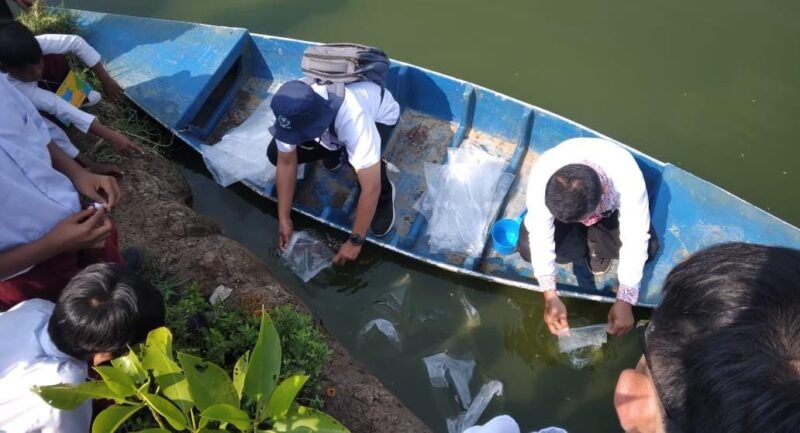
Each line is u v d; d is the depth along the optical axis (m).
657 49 4.40
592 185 2.51
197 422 1.99
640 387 0.94
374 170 2.95
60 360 1.94
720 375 0.73
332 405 2.64
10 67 2.74
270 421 1.97
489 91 3.58
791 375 0.71
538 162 2.86
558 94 4.24
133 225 3.25
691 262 0.85
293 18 4.71
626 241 2.74
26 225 2.12
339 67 2.92
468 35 4.59
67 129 3.53
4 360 1.93
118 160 3.52
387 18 4.71
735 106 4.10
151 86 3.80
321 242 3.47
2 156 2.04
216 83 3.78
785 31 4.44
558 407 3.05
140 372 1.85
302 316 2.66
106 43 4.03
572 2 4.74
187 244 3.20
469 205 3.47
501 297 3.33
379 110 3.13
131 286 1.90
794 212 3.67
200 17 4.72
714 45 4.39
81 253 2.45
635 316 3.14
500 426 1.32
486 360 3.19
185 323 2.49
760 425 0.70
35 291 2.30
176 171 3.69
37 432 1.89
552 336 3.22
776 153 3.91
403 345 3.25
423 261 3.29
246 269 3.14
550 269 2.83
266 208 3.67
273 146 3.28
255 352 1.83
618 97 4.20
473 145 3.70
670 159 3.92
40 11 4.10
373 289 3.42
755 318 0.75
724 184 3.80
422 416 3.03
